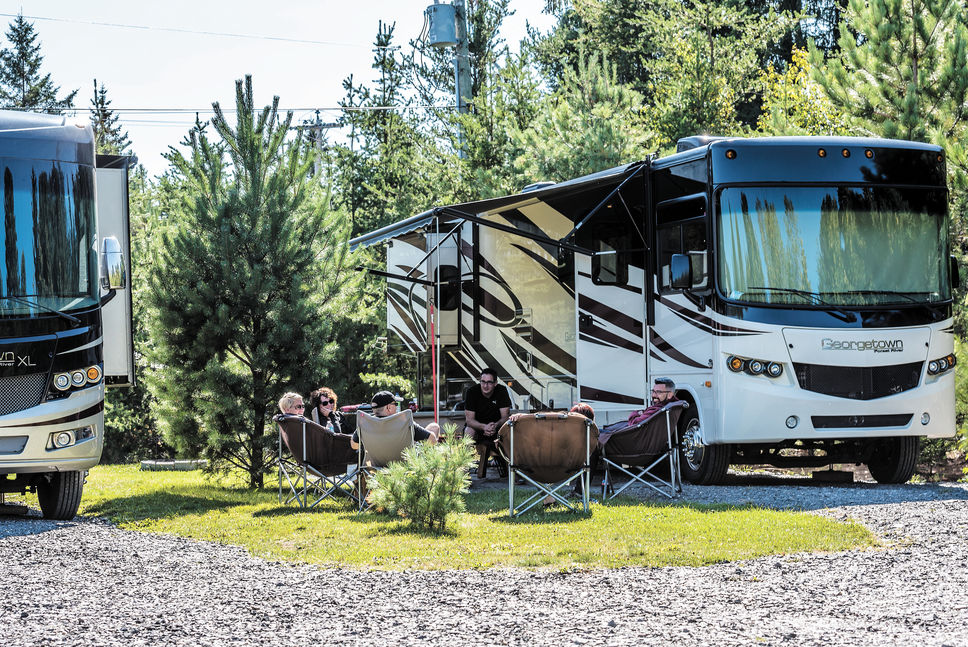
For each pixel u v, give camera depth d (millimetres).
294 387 13859
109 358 11922
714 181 12023
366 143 27625
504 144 23516
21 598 6859
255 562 8117
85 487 14625
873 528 8906
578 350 14242
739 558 7812
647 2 36750
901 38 17234
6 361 10461
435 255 16594
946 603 6246
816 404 11820
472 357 16656
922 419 12102
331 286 14148
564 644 5543
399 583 7180
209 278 13719
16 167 10867
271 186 13961
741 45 31594
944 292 12461
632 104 23344
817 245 12070
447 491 9688
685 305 12508
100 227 12023
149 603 6688
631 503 10992
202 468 14414
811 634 5613
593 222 14102
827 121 23781
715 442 12031
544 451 10242
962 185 15273
